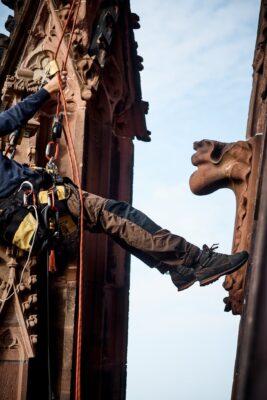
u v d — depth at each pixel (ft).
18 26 24.61
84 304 22.89
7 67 25.91
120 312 25.72
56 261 21.58
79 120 22.95
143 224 17.65
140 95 27.89
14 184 17.43
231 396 12.81
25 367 19.22
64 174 22.62
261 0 19.67
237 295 18.81
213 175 19.69
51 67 17.92
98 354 23.73
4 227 17.39
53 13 23.58
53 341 21.30
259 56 19.24
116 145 26.32
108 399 24.59
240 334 12.66
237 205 19.48
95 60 23.36
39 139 22.76
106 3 24.72
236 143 19.38
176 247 17.26
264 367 9.39
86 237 23.30
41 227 17.13
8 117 17.08
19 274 19.86
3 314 19.48
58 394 21.02
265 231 11.34
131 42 26.84
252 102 19.85
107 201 18.04
